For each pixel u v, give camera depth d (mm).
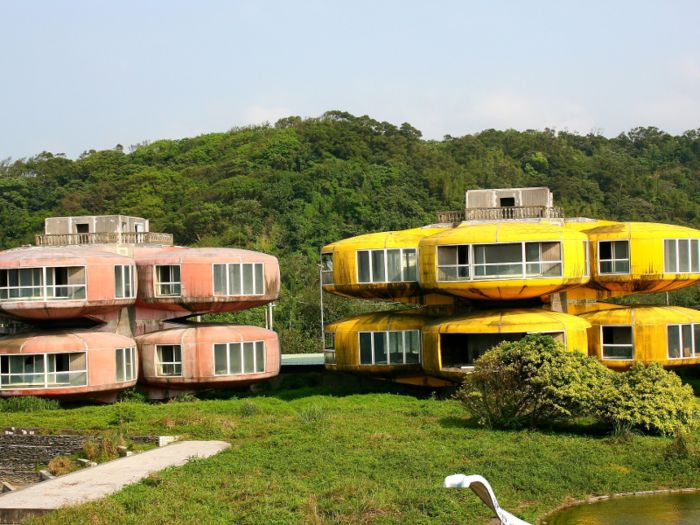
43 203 109438
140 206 101938
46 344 39844
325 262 47312
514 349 31359
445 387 43094
